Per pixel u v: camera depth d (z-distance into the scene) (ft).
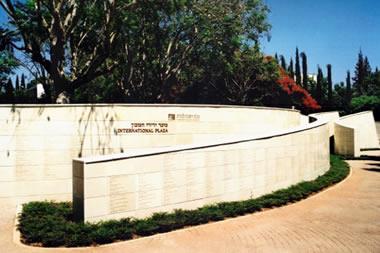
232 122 62.54
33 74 80.33
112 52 76.13
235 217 38.55
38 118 47.09
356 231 32.99
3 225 36.14
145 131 53.42
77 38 79.30
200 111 58.59
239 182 44.01
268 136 48.06
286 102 171.22
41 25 64.54
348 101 259.19
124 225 32.42
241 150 44.37
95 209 33.04
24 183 46.21
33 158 46.70
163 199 37.24
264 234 32.68
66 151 48.21
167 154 37.65
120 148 51.57
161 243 30.48
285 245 29.71
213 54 109.09
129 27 80.59
